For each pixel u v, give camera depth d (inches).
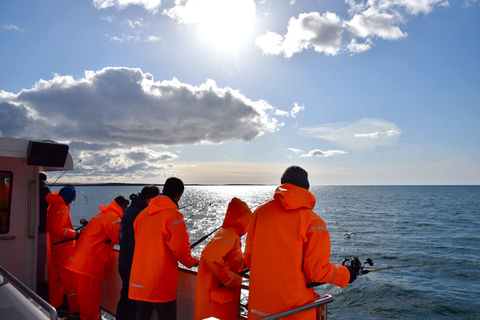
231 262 116.6
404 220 2250.2
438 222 2158.0
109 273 179.2
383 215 2581.2
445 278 885.8
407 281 851.4
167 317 126.1
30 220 174.7
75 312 181.8
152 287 123.3
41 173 213.5
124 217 149.5
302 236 87.6
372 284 818.8
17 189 172.4
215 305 112.0
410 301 715.4
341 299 728.3
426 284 828.0
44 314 100.6
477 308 677.3
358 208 3267.7
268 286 89.7
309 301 88.6
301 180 94.0
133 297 126.3
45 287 203.3
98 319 168.1
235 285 113.0
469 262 1056.8
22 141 159.5
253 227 100.3
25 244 173.9
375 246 1310.3
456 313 658.8
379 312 663.1
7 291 100.7
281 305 87.3
